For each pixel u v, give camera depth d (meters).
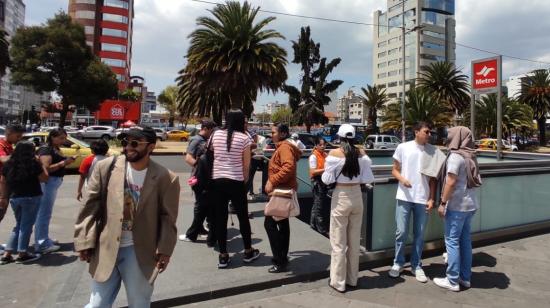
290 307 3.57
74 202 8.31
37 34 40.16
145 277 2.47
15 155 4.57
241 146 4.28
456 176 3.91
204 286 3.82
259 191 9.37
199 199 5.21
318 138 6.20
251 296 3.82
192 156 5.32
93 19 79.56
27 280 4.15
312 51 46.84
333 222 4.02
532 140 57.06
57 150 5.12
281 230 4.33
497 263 4.83
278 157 4.24
